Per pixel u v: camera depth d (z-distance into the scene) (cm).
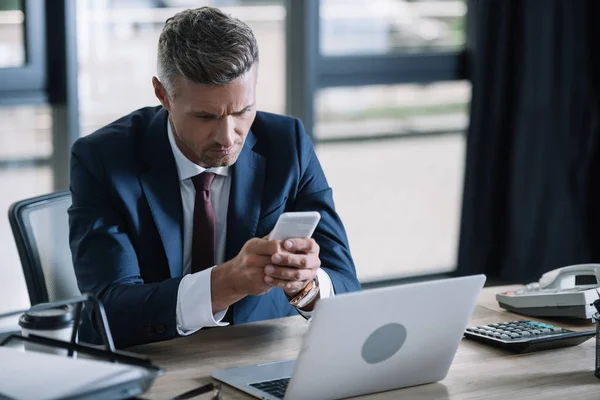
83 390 111
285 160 205
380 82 404
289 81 387
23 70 335
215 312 171
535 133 411
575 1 404
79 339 189
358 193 427
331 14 395
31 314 144
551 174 413
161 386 147
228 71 170
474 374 156
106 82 365
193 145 180
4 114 342
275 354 165
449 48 418
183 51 171
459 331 148
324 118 408
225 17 176
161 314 169
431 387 149
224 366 158
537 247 417
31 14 334
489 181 417
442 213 445
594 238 417
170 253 191
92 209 189
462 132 435
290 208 205
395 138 425
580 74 409
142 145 197
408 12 409
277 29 384
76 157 195
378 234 434
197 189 195
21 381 114
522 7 405
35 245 196
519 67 409
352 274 197
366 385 144
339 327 134
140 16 367
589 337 171
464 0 416
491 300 203
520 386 150
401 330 141
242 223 197
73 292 201
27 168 350
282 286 164
